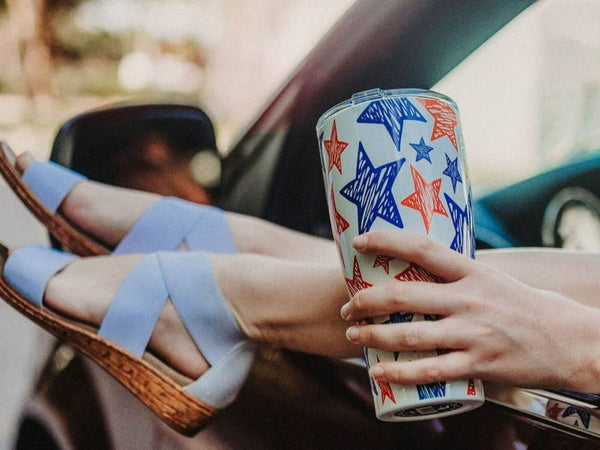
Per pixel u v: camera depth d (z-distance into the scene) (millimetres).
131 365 741
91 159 1008
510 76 1082
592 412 472
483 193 1088
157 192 1038
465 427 548
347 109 478
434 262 464
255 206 1066
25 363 1976
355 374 639
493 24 1006
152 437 831
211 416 741
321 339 649
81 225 928
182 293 722
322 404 656
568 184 1081
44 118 5863
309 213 1036
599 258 604
